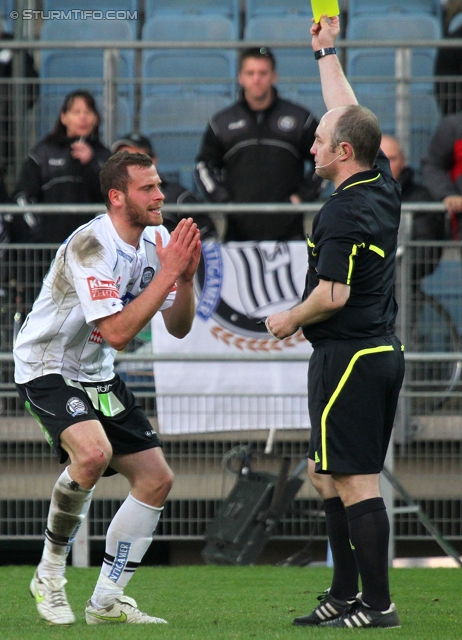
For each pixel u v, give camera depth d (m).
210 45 26.38
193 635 12.02
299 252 23.16
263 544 21.88
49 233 24.34
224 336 23.09
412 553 24.53
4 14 34.53
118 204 13.19
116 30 35.22
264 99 25.75
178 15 36.00
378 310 12.91
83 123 25.73
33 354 13.67
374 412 12.80
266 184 25.70
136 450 13.87
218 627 13.13
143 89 31.06
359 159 12.95
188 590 17.86
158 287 12.76
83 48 26.67
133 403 14.15
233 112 26.02
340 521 13.55
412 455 22.91
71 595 16.95
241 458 22.33
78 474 12.98
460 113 25.97
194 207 22.95
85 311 12.85
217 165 26.20
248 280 23.12
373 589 12.80
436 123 29.62
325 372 12.87
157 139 30.84
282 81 29.55
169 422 22.69
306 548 22.69
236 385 22.91
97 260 12.97
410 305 23.28
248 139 25.78
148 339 23.31
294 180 25.92
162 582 18.97
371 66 33.41
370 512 12.73
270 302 23.09
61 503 13.17
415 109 29.72
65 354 13.66
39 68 33.62
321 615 13.50
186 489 22.80
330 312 12.49
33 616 14.30
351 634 12.04
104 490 22.78
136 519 13.64
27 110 28.92
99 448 13.03
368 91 30.31
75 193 25.55
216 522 22.09
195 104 30.91
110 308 12.77
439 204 23.36
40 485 22.70
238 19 36.47
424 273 23.38
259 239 24.64
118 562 13.63
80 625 13.27
